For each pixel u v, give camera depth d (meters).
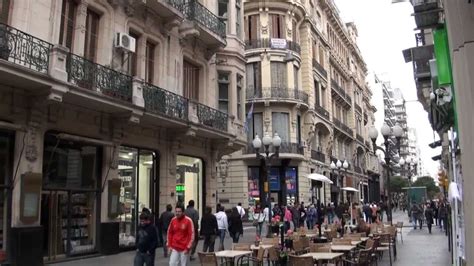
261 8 36.19
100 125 15.12
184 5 19.39
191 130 18.53
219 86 23.48
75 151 14.45
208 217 14.31
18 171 12.24
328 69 46.94
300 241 12.09
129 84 15.40
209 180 21.88
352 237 13.77
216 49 22.06
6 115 11.97
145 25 17.55
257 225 22.97
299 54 37.78
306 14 39.38
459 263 9.17
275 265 11.26
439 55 6.80
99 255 14.71
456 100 4.09
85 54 14.83
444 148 13.74
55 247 13.46
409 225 31.88
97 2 15.24
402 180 80.00
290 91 35.78
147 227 9.46
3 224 12.02
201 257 9.75
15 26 12.16
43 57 12.25
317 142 41.84
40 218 13.05
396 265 13.08
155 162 18.27
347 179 51.16
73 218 14.22
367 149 69.12
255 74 35.72
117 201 15.52
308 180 36.69
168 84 18.70
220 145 22.17
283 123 35.56
